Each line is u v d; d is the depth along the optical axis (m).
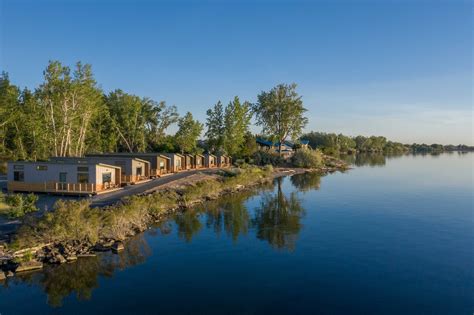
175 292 18.41
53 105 62.75
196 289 18.80
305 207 41.75
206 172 66.69
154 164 60.03
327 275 20.81
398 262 23.00
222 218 35.47
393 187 58.78
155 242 26.78
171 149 88.94
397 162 126.81
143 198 33.72
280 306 17.05
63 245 23.16
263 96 102.25
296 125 100.38
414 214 37.59
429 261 23.20
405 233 30.00
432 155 198.38
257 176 67.81
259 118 102.88
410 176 76.19
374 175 79.00
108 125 87.06
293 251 25.17
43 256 21.70
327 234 29.69
